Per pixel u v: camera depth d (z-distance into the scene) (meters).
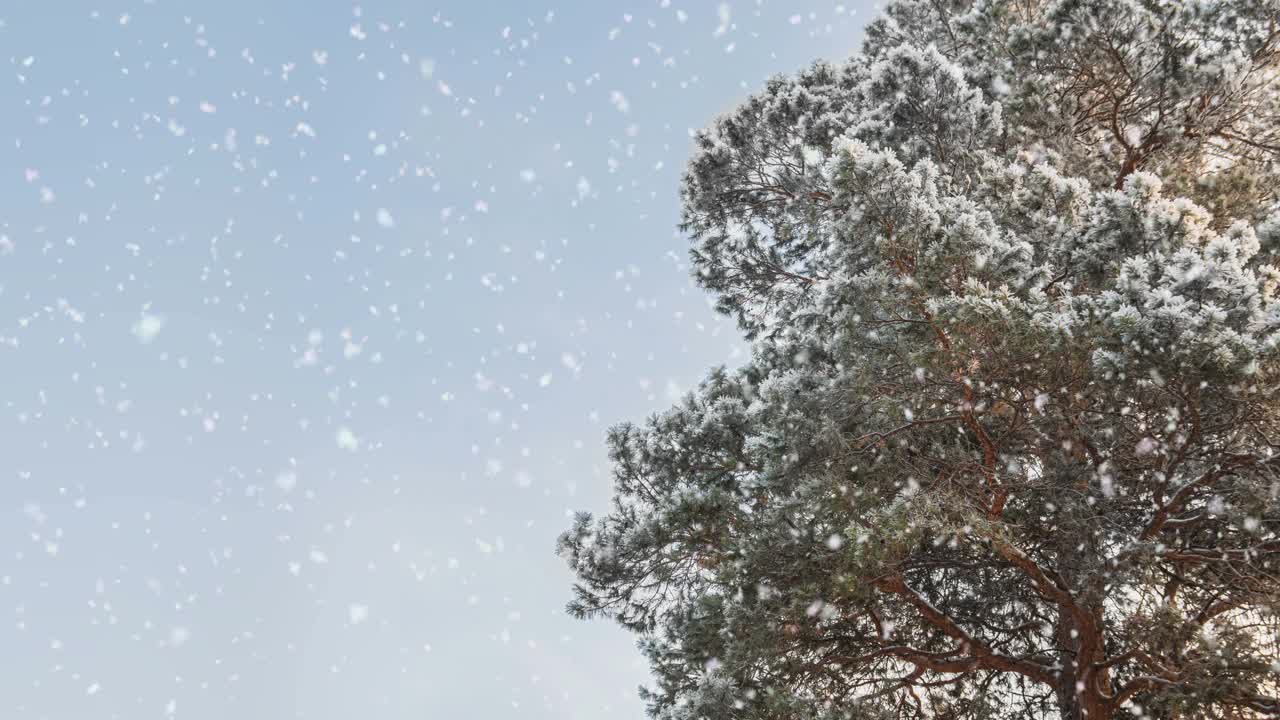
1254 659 4.75
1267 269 4.82
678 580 8.05
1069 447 5.55
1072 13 7.01
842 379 6.21
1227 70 6.72
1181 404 4.83
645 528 7.46
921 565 6.49
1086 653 5.76
